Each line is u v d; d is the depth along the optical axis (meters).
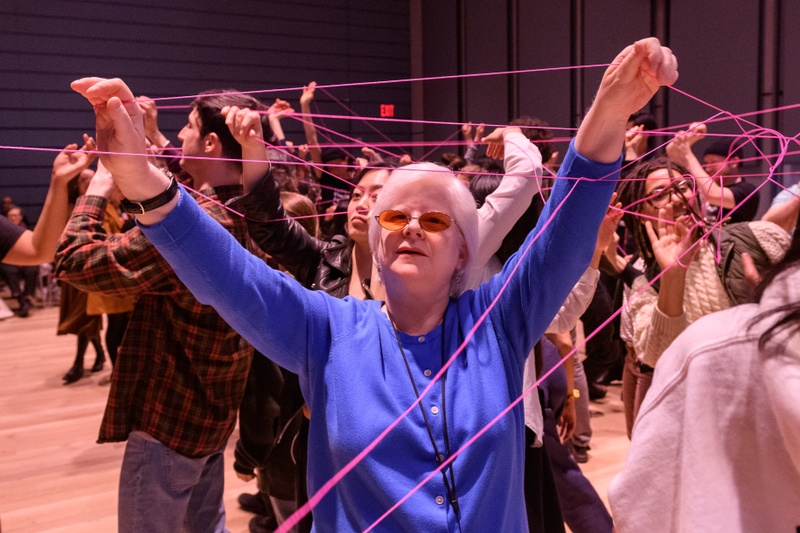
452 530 1.08
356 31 10.88
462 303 1.26
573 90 9.09
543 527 1.85
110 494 3.56
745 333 0.87
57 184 1.91
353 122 10.77
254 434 2.38
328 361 1.18
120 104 1.00
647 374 2.30
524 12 9.68
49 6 9.06
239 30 10.09
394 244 1.22
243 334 1.16
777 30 6.89
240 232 2.00
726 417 0.87
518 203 1.88
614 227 1.96
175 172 3.10
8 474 3.82
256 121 1.82
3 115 8.92
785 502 0.84
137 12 9.50
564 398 2.25
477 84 10.43
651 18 8.02
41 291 9.05
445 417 1.13
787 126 6.85
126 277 1.85
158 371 1.99
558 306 1.20
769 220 2.52
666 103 7.82
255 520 3.14
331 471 1.17
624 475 0.98
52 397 5.21
